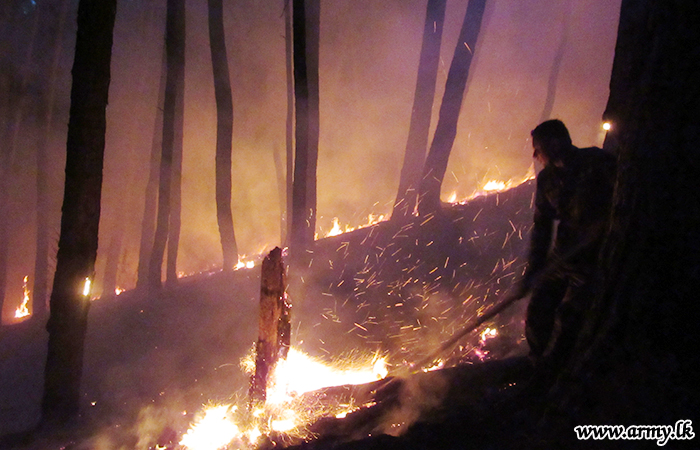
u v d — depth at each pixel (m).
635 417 2.39
